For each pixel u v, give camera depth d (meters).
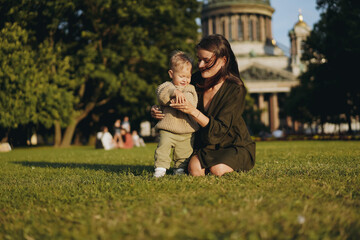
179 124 4.60
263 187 3.71
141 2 28.50
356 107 35.94
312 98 37.12
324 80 33.06
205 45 4.41
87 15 28.23
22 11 24.75
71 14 28.23
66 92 26.73
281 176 4.57
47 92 25.30
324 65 31.52
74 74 28.86
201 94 4.73
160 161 4.66
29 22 26.67
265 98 95.00
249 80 84.75
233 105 4.48
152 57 28.94
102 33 29.75
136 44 29.44
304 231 2.20
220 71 4.51
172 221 2.39
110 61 29.84
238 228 2.21
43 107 25.66
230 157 4.55
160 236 2.11
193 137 4.79
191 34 31.61
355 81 30.73
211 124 4.32
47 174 6.25
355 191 3.50
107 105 37.88
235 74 4.64
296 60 90.62
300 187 3.66
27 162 9.85
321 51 30.81
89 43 29.81
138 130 48.59
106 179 4.72
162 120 4.66
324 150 11.41
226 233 2.13
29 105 24.48
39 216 2.93
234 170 4.61
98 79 30.16
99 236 2.22
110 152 15.20
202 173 4.56
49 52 26.22
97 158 10.82
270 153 11.03
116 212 2.80
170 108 4.60
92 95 32.41
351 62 28.97
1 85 23.67
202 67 4.47
